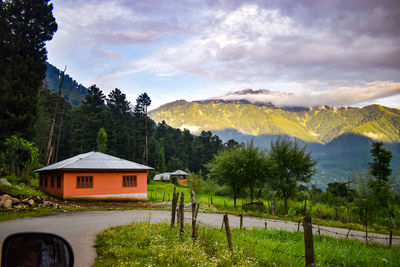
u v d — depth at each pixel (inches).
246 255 349.7
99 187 1206.3
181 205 442.9
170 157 5157.5
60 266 145.4
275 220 903.7
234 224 725.9
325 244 462.0
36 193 1021.8
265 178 1300.4
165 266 306.8
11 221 630.5
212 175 1459.2
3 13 1776.6
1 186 925.2
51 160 3132.4
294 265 321.4
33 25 1797.5
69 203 1075.3
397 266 362.6
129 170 1274.6
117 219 706.8
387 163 1861.5
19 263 134.5
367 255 396.2
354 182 1044.5
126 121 4525.1
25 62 1722.4
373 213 1003.9
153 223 588.7
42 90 3179.1
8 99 1581.0
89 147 3326.8
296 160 1217.4
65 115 3804.1
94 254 360.8
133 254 355.3
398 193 997.2
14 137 1457.9
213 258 326.6
